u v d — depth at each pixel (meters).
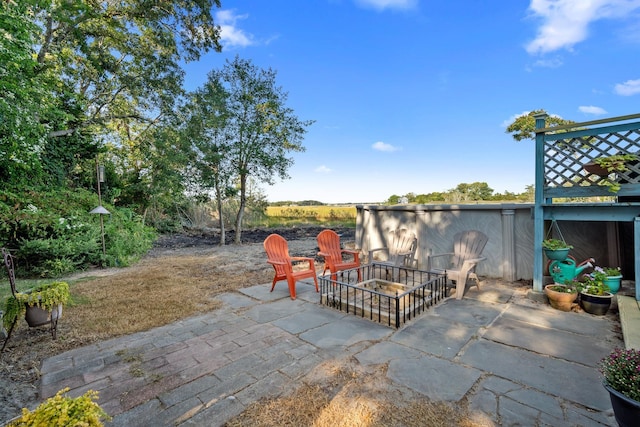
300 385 2.04
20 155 6.21
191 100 11.18
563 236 4.59
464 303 3.76
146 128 13.74
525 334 2.82
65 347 2.71
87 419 1.07
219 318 3.40
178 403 1.88
